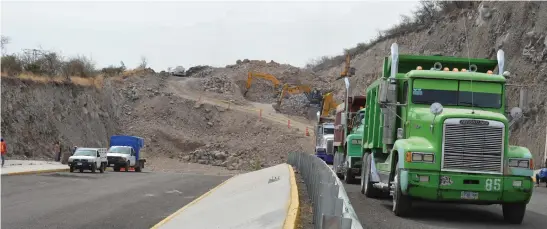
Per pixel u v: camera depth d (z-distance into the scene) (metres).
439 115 14.53
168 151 74.06
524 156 14.26
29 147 51.41
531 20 49.56
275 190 19.55
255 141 74.06
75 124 61.38
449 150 14.25
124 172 46.91
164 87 93.12
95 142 65.12
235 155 70.50
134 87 87.56
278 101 91.81
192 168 61.84
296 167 33.44
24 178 30.97
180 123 80.31
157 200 21.86
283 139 73.12
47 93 57.56
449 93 16.05
